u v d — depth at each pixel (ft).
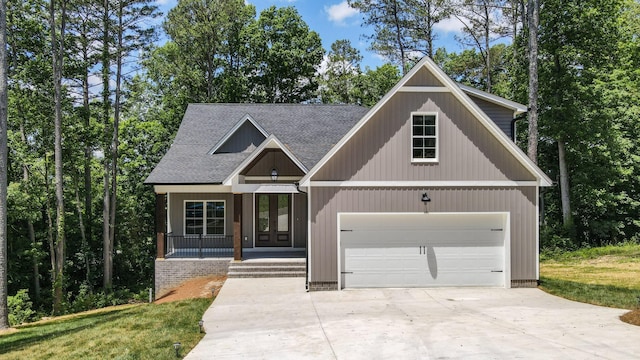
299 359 26.96
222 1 119.24
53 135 80.33
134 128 111.75
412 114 48.32
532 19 73.72
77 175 91.66
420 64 47.75
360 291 47.78
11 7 74.54
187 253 66.85
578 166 89.97
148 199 109.50
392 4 112.78
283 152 60.54
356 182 48.14
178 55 120.37
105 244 85.87
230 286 52.16
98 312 59.36
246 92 126.62
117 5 83.87
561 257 75.20
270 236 69.62
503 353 26.81
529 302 42.06
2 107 49.80
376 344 29.43
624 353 26.11
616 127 88.12
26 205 80.53
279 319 37.47
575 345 27.96
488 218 49.34
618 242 91.66
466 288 48.78
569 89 81.41
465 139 48.62
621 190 94.07
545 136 89.40
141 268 103.14
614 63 93.35
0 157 49.60
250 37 128.77
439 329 32.65
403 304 41.86
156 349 30.48
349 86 152.35
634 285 48.75
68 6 79.97
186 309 42.70
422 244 49.11
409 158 48.26
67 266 87.71
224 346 30.25
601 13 79.15
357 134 48.24
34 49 77.87
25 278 84.53
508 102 55.77
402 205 48.29
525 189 48.98
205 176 64.18
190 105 82.58
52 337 39.42
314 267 48.44
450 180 48.44
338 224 48.26
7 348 36.94
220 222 70.95
